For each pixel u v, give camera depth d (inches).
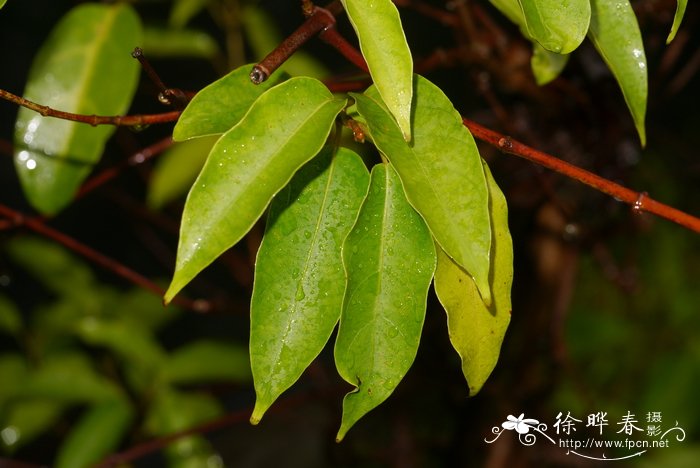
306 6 27.7
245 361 46.3
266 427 70.1
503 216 27.3
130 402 43.7
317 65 43.5
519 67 36.5
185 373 45.1
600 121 41.0
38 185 31.8
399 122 26.2
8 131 75.6
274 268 26.8
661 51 56.1
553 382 51.2
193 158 40.8
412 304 26.9
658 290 60.4
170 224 52.7
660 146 55.0
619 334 59.6
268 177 26.2
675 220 27.8
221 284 74.4
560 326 46.8
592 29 28.3
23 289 76.7
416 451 58.8
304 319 26.8
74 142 31.8
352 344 26.9
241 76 27.4
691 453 53.4
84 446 41.1
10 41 73.7
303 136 26.4
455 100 52.9
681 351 58.8
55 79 32.0
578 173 27.9
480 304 27.3
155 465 69.2
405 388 56.2
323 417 69.6
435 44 59.3
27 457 66.0
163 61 61.6
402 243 27.0
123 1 34.0
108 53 32.2
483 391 52.5
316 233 27.0
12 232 38.1
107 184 51.4
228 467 67.4
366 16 26.5
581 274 61.1
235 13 42.2
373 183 27.0
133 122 28.2
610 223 47.0
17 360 47.8
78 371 43.2
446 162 26.7
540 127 43.1
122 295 51.6
